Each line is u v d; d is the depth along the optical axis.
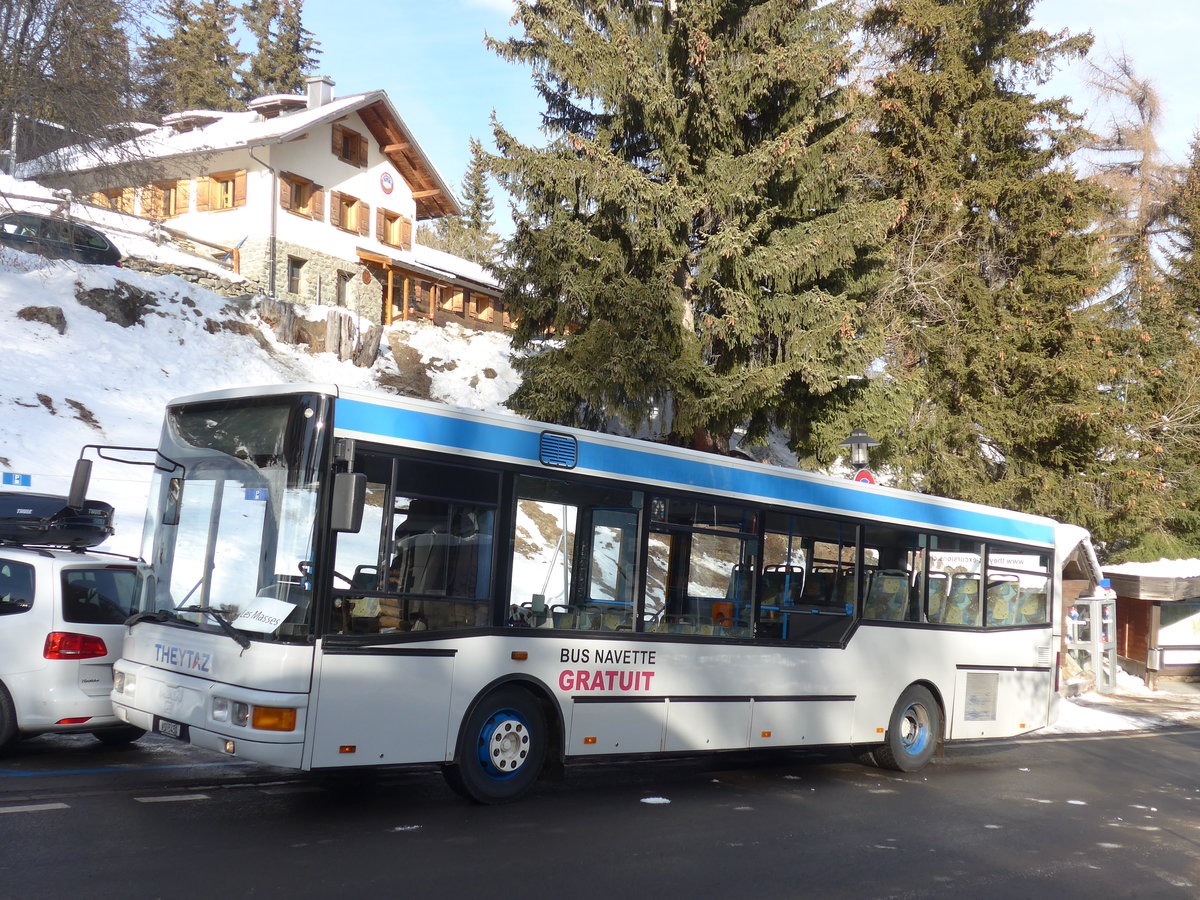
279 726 7.02
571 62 21.08
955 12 26.67
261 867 6.24
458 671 8.02
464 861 6.71
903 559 11.95
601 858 7.05
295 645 7.12
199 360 25.81
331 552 7.30
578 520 8.95
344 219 41.84
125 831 6.80
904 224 26.19
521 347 22.94
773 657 10.38
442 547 8.00
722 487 10.13
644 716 9.27
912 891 6.78
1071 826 9.24
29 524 10.30
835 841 8.05
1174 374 30.20
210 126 40.50
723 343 22.36
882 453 25.17
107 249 28.42
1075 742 15.34
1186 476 31.19
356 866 6.41
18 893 5.47
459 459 8.15
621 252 21.22
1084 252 25.81
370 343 31.45
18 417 19.16
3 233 26.22
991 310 25.73
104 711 8.84
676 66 22.19
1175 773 12.90
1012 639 13.20
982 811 9.70
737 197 20.86
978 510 12.95
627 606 9.27
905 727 11.86
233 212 38.03
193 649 7.53
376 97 41.47
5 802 7.32
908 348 25.94
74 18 25.44
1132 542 31.42
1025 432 25.02
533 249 21.30
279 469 7.45
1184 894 7.21
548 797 8.97
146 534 8.27
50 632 8.69
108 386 22.47
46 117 26.09
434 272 45.47
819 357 21.06
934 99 26.56
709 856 7.32
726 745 9.93
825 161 21.27
